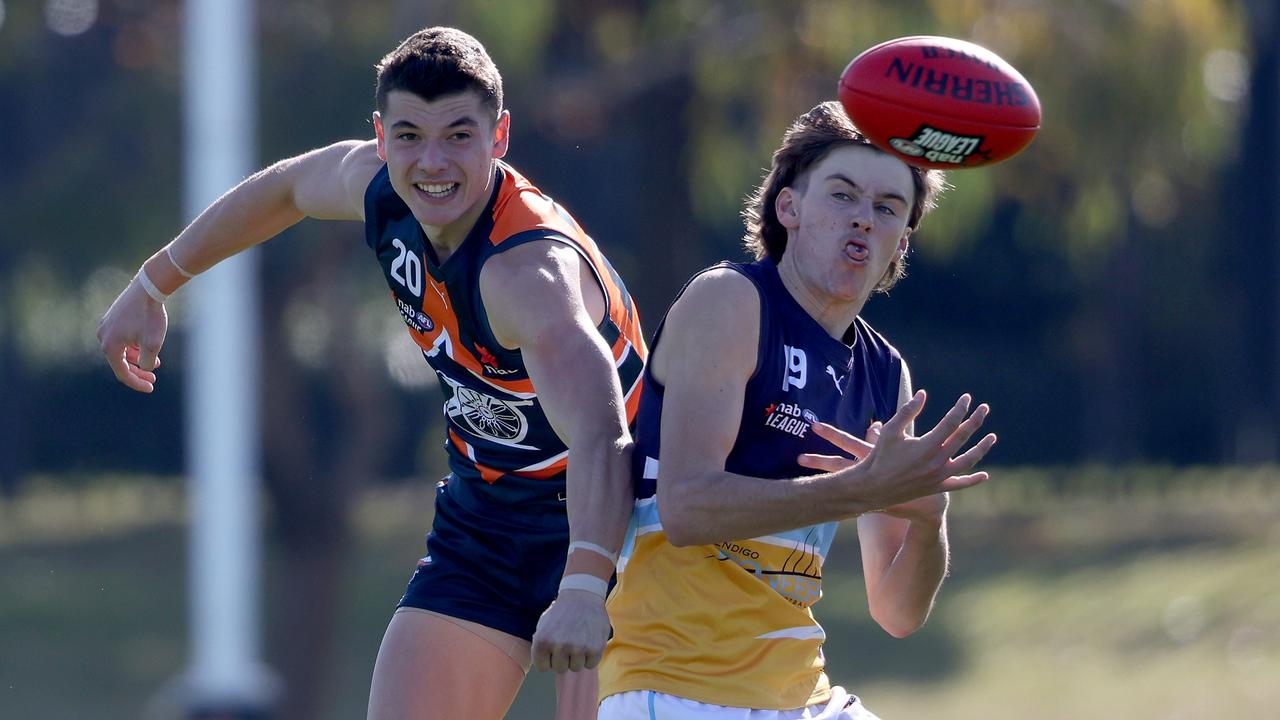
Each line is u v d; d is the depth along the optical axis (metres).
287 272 56.25
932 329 122.12
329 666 61.84
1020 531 99.12
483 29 48.66
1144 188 51.94
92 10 52.56
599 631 12.16
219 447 37.25
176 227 49.44
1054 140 46.91
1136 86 45.84
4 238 52.75
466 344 14.41
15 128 60.97
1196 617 70.50
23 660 73.00
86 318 97.12
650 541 13.17
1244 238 115.12
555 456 15.34
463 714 15.58
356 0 51.41
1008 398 121.75
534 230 13.89
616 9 52.75
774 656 12.99
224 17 38.06
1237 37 48.59
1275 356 116.19
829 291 12.95
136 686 68.50
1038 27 45.78
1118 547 89.88
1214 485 109.44
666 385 12.81
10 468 121.94
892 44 12.72
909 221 13.60
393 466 121.88
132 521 115.94
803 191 13.11
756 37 48.53
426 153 13.40
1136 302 117.19
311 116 48.41
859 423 13.48
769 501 11.95
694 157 53.69
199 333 37.53
